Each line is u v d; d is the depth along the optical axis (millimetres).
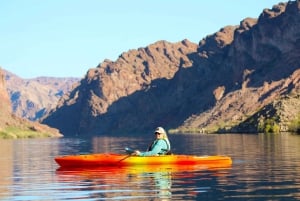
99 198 23422
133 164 36875
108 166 37219
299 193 23484
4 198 24188
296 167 34812
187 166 36438
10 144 127062
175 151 62906
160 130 38125
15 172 36719
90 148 87812
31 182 30094
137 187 26516
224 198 22766
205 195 23625
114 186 27125
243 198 22625
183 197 23203
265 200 22000
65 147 96625
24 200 23500
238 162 39750
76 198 23641
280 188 25078
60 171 35969
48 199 23594
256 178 29156
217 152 57344
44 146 105312
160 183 27828
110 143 122188
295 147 61312
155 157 37000
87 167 37188
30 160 50938
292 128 158625
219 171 33250
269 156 46219
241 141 94000
